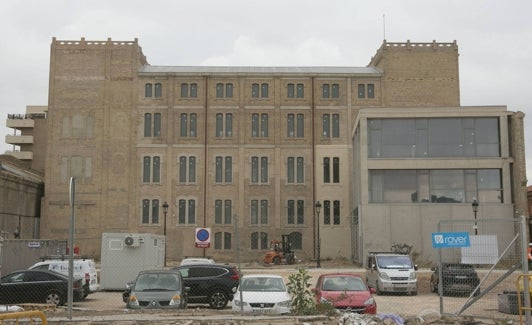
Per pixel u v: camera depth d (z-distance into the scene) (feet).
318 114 221.25
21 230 202.49
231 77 223.30
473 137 169.68
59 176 215.92
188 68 231.09
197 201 215.72
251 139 220.43
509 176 166.91
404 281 101.86
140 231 213.05
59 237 212.02
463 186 168.14
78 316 55.72
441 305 56.95
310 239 213.66
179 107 220.84
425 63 222.48
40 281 80.33
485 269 100.48
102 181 216.13
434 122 171.01
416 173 169.48
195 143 219.20
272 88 223.10
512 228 163.02
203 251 204.54
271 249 202.18
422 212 166.81
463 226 165.07
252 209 216.74
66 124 219.20
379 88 221.87
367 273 114.83
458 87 221.25
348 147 218.38
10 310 59.00
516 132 168.96
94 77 221.46
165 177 216.74
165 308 63.16
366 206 167.22
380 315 55.21
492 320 56.08
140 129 219.41
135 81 221.46
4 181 188.75
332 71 227.20
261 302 62.23
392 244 165.58
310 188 217.15
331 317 54.39
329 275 70.85
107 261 106.32
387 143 170.50
